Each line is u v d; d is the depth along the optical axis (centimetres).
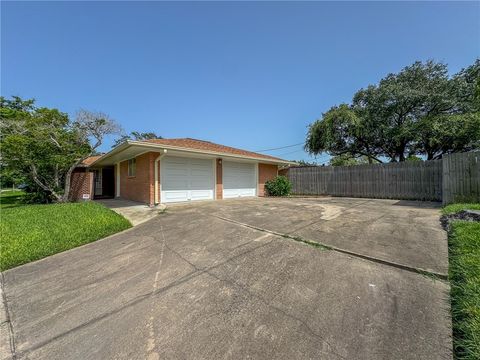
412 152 1534
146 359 169
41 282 319
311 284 257
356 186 1187
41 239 486
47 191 1110
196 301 240
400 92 1370
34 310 251
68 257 411
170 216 679
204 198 1029
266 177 1370
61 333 209
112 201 1068
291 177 1462
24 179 1162
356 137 1527
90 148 1139
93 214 671
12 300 275
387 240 377
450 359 154
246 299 237
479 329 167
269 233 446
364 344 170
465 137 1211
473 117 1132
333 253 336
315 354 163
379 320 194
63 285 304
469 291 212
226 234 459
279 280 270
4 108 1148
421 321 190
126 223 607
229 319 207
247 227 499
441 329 180
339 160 2322
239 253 358
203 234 473
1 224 572
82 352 183
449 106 1315
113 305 247
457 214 487
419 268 276
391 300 221
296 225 495
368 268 286
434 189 949
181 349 176
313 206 769
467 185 660
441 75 1375
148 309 233
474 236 326
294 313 210
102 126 1133
